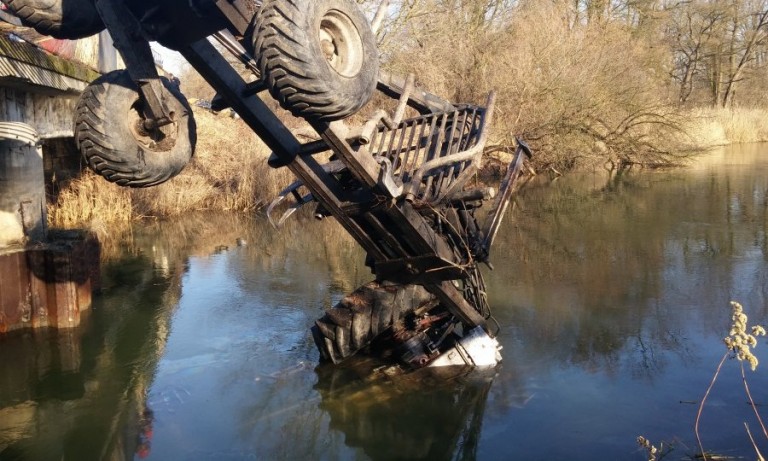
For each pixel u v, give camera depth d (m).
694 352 7.69
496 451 5.80
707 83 42.19
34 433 6.37
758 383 6.84
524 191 21.42
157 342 8.66
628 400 6.59
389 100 21.38
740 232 13.59
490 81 22.95
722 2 37.31
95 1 4.39
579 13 28.97
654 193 19.30
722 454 5.52
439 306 7.97
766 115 37.81
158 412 6.78
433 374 7.47
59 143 16.19
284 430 6.36
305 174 6.08
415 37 24.73
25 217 9.05
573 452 5.69
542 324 8.80
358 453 5.96
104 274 12.24
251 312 9.88
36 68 8.40
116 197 17.53
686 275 10.76
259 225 17.56
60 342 8.61
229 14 4.26
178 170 4.93
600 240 13.53
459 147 6.99
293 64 3.91
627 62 24.70
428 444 6.04
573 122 23.05
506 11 26.58
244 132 23.03
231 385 7.36
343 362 7.84
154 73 4.46
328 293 10.89
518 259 12.30
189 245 14.91
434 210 6.32
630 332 8.38
